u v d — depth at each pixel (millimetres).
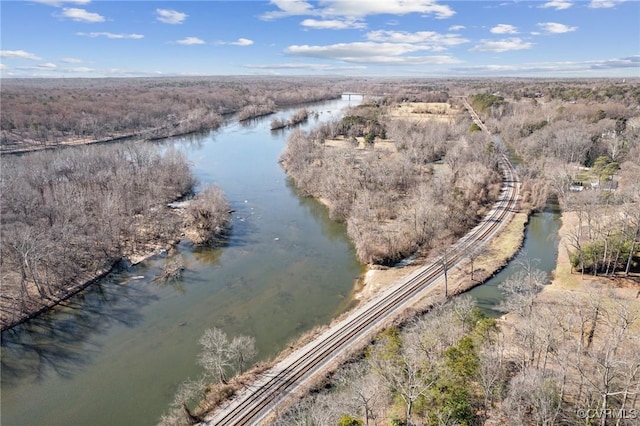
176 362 61906
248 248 97812
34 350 65500
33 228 86062
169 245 98000
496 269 82500
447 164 139625
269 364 58250
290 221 112562
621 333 46250
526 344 49250
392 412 44000
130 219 103438
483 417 41250
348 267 88875
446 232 95938
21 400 56188
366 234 90625
